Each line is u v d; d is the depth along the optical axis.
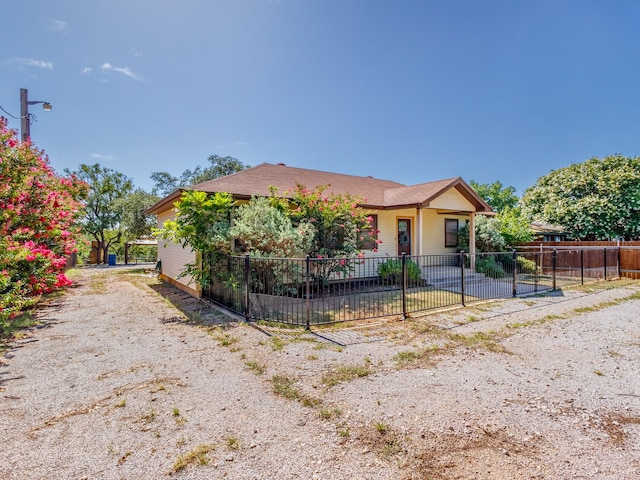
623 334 5.99
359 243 11.28
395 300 9.08
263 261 7.73
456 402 3.49
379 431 2.96
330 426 3.05
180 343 5.53
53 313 7.89
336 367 4.45
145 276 16.67
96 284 13.38
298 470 2.44
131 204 24.08
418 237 11.98
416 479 2.35
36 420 3.14
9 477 2.36
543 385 3.91
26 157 8.55
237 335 5.93
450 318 7.12
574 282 12.30
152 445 2.75
